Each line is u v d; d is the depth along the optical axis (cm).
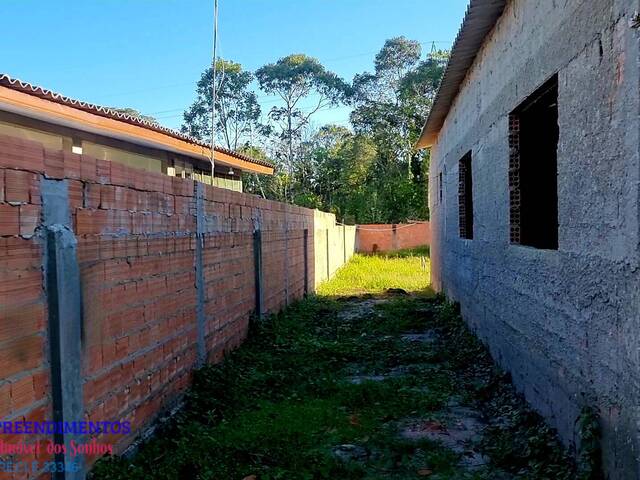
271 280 912
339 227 2120
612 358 309
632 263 281
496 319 631
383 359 711
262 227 840
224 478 355
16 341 260
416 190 3444
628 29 281
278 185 3875
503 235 583
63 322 290
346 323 989
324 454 396
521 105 512
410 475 372
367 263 2367
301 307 1097
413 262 2388
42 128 908
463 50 707
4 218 252
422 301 1252
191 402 485
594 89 331
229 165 1645
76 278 306
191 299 513
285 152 4519
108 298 347
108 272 348
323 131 4806
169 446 399
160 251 438
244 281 732
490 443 426
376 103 4222
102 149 1080
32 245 273
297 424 462
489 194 654
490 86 638
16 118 849
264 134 4453
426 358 711
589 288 344
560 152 397
